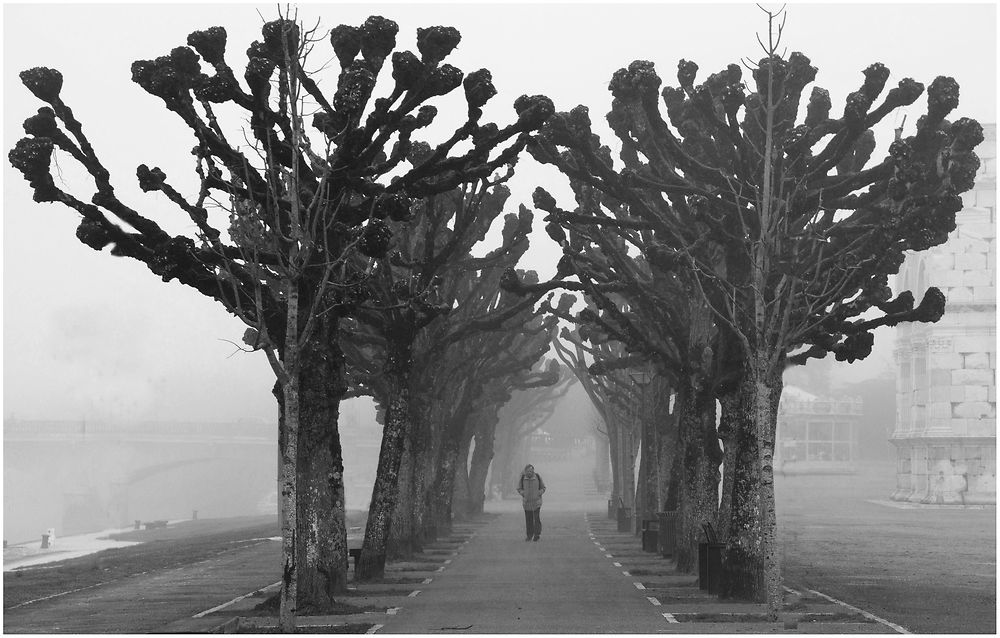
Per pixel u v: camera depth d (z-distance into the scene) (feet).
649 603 68.08
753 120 78.74
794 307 72.90
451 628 55.72
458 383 145.07
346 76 62.44
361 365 111.14
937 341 292.61
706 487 89.10
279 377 56.03
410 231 94.22
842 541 148.77
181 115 64.08
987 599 70.79
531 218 106.73
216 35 63.82
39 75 63.87
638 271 100.73
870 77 73.82
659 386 131.44
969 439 286.46
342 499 66.95
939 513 254.06
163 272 63.52
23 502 594.24
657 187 77.82
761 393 62.59
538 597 72.33
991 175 292.40
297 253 58.18
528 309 138.82
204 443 582.35
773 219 67.05
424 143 91.76
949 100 71.15
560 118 77.71
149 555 139.23
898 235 68.80
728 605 65.92
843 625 56.44
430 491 134.10
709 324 91.61
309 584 64.13
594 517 221.05
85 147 64.54
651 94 74.95
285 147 63.93
